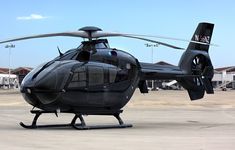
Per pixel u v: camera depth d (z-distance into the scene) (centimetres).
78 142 1287
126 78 1809
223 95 7475
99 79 1728
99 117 2548
